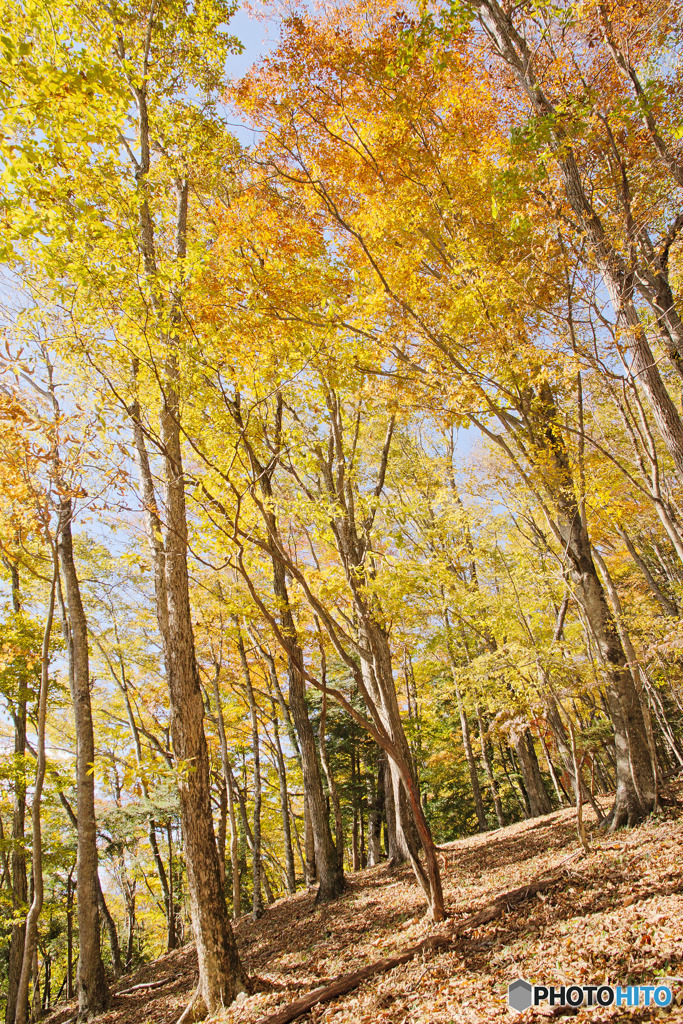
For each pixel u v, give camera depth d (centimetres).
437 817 2134
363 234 730
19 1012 771
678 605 1315
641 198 677
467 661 1592
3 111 443
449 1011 460
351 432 1231
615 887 629
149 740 1819
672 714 1981
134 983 1210
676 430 716
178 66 921
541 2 697
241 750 2103
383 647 1033
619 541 1580
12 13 473
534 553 1233
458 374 695
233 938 696
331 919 1038
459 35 618
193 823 700
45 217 491
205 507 704
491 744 2055
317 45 665
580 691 948
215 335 630
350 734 2109
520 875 875
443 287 702
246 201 724
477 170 669
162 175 838
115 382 666
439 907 745
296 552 1053
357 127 706
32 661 1329
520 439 795
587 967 451
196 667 755
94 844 1094
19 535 877
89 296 559
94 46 617
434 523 1407
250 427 780
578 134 649
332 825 2411
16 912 1163
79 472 680
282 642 702
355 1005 556
